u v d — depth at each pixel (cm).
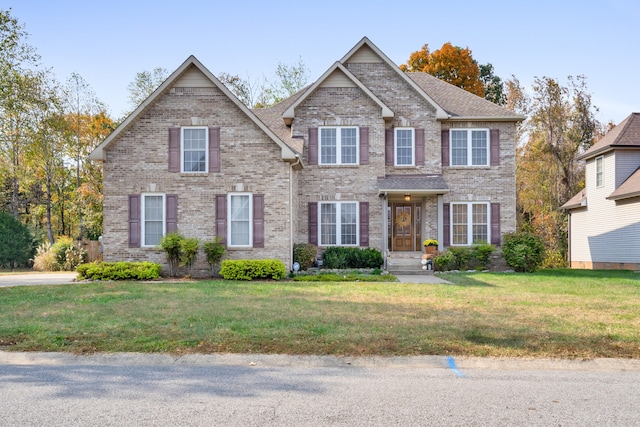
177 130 2145
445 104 2641
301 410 569
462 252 2414
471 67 4531
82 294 1529
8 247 3312
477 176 2542
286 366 776
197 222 2142
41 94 3584
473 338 888
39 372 740
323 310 1188
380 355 806
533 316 1105
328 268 2330
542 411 569
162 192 2141
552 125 4166
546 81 4169
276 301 1348
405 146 2523
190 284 1827
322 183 2456
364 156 2453
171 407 580
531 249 2386
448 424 527
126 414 556
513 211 2530
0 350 845
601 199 3058
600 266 3067
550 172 4250
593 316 1108
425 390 647
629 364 773
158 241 2145
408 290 1609
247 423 528
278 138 2114
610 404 595
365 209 2444
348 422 531
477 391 644
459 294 1505
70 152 4009
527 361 784
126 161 2145
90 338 901
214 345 856
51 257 2964
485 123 2552
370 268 2325
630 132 2892
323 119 2459
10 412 564
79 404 591
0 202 4634
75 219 4531
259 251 2130
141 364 789
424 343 855
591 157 3170
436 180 2444
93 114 4122
